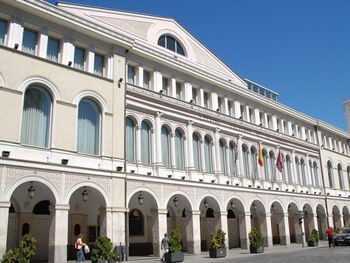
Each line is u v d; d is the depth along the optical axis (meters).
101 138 26.12
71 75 25.14
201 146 34.34
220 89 37.94
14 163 21.22
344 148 59.91
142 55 30.72
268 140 42.59
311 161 50.12
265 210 39.25
